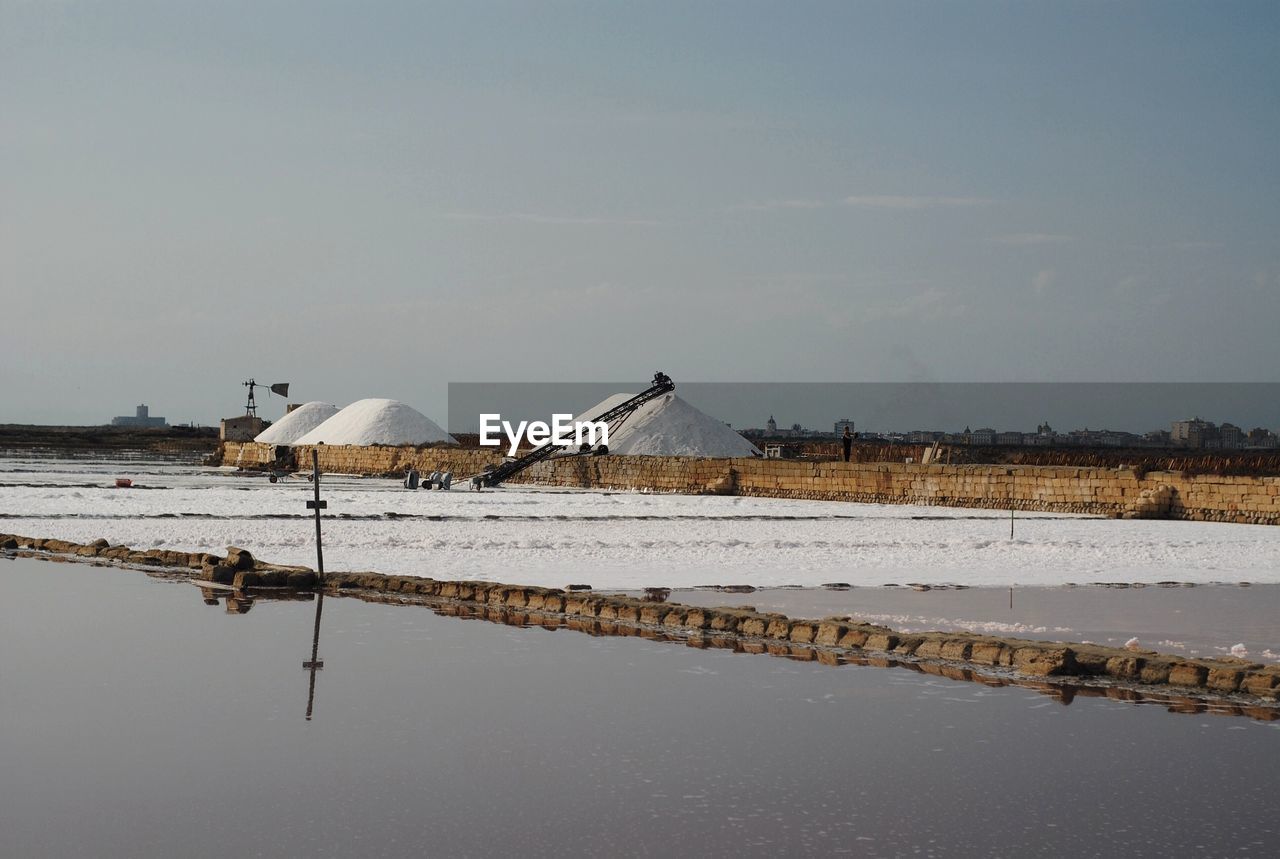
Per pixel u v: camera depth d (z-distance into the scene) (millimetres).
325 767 7828
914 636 12242
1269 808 7191
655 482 57094
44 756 8023
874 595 17078
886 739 8672
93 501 37969
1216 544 27766
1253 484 37969
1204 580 19781
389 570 19438
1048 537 29297
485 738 8578
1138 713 9539
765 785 7562
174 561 19562
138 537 24984
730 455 67562
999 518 37812
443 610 14781
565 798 7258
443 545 24094
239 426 105188
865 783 7617
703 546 24922
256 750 8203
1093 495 42375
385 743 8414
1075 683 10688
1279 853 6453
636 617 14117
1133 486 41156
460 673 10820
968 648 11781
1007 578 19719
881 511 41375
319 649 11922
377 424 85562
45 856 6258
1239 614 15391
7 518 29625
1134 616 15117
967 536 29062
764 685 10469
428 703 9617
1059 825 6863
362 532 27125
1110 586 18703
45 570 18719
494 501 43500
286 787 7406
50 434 178250
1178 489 40031
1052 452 78000
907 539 27750
